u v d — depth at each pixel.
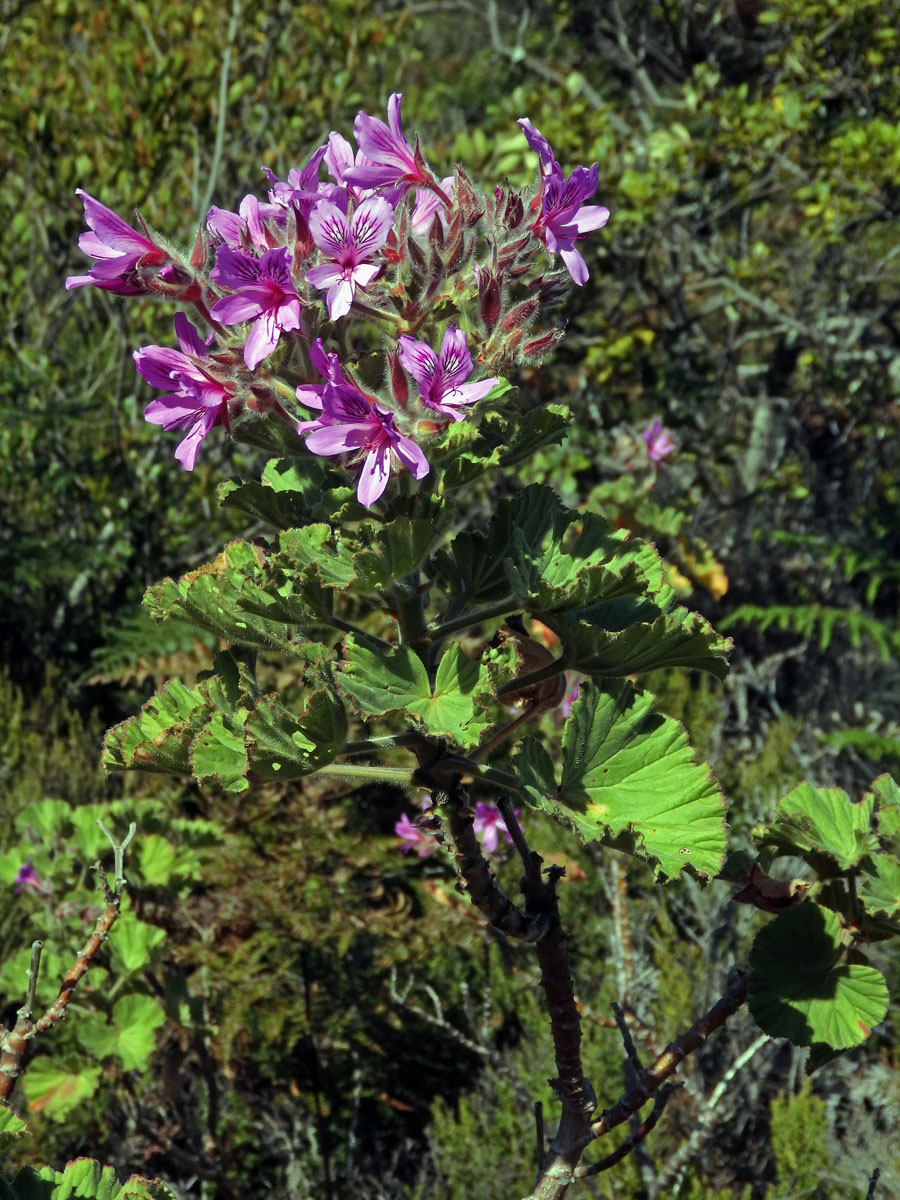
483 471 0.38
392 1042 1.09
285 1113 1.06
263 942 1.00
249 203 0.38
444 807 0.39
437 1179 0.95
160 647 1.32
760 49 2.15
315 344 0.35
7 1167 0.49
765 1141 1.02
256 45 1.78
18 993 0.85
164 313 1.64
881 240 2.20
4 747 1.32
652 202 1.67
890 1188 0.90
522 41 2.24
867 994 0.44
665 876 0.38
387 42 1.86
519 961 1.09
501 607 0.39
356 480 0.38
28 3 1.94
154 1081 0.96
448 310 0.39
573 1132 0.44
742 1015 0.98
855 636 1.50
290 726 0.37
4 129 1.66
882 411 1.98
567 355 1.80
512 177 1.62
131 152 1.60
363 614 1.15
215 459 1.63
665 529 1.23
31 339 1.79
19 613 1.56
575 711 0.40
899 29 1.75
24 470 1.65
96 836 0.92
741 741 1.49
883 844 0.48
